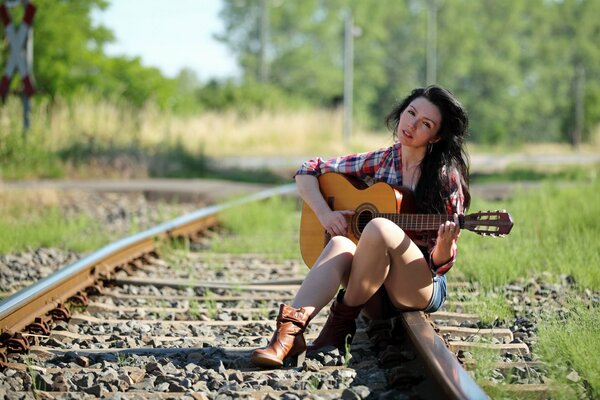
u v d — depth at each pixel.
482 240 8.83
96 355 5.10
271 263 9.03
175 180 20.06
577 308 5.65
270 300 6.98
